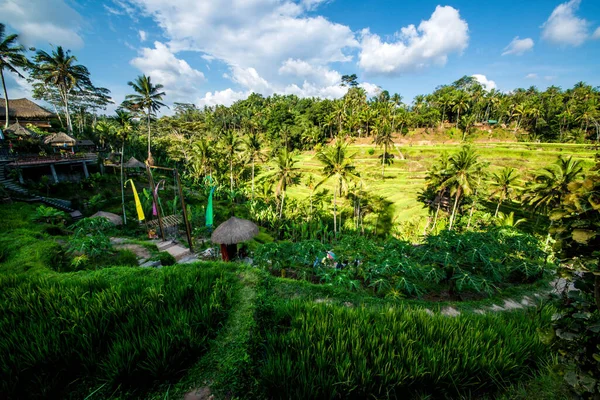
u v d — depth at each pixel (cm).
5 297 546
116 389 342
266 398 347
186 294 562
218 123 9200
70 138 3095
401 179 5059
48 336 409
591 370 278
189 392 346
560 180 2341
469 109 7688
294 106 9806
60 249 1106
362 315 546
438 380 383
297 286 834
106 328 429
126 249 1380
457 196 2925
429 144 6688
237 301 568
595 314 286
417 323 538
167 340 398
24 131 2950
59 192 2438
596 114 5491
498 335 517
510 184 3297
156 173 4203
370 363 413
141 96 3597
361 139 7081
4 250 1016
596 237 259
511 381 417
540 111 6341
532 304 900
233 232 1298
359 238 1588
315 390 351
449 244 1275
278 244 1303
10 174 2200
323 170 3388
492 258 1302
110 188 2867
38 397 333
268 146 7762
